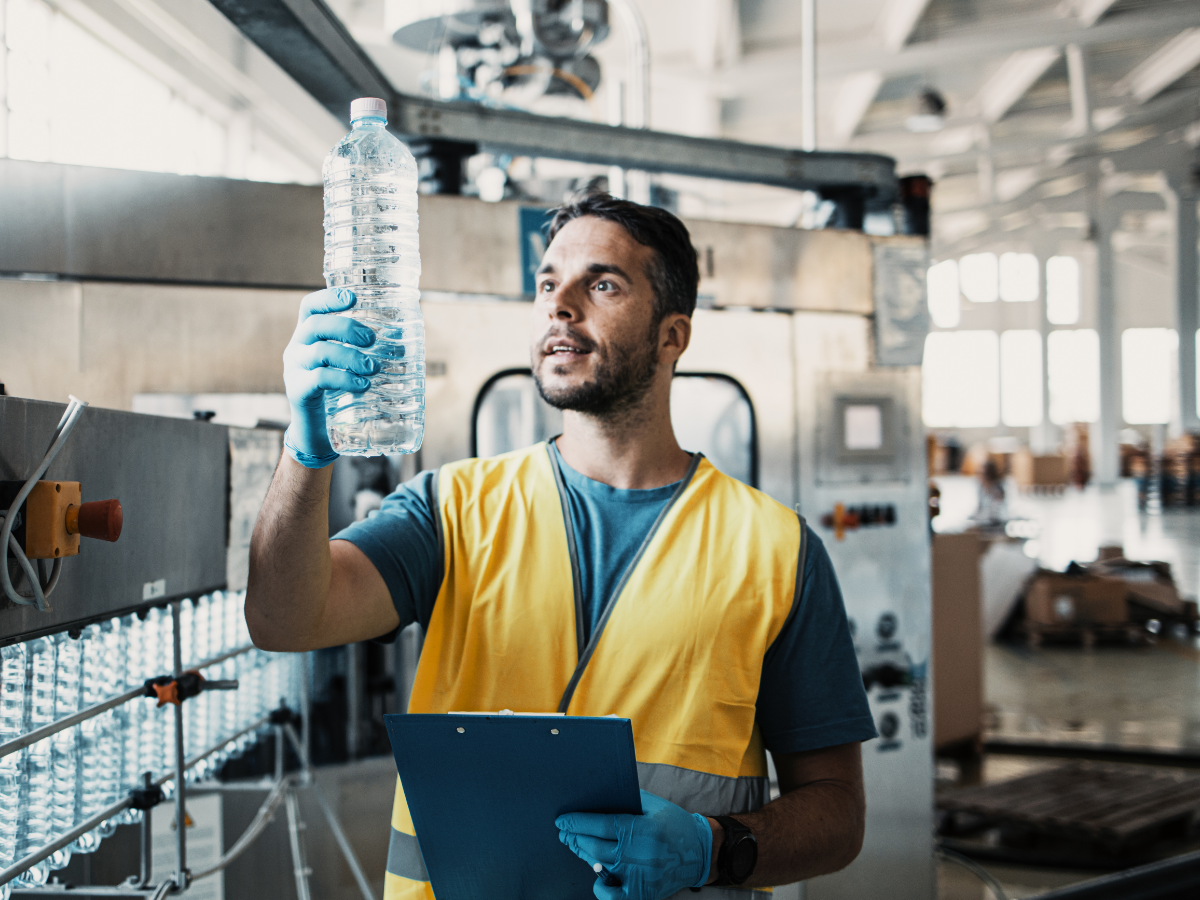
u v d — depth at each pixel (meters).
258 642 1.05
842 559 2.76
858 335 2.81
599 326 1.19
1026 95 13.20
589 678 1.18
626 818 0.97
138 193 2.12
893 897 2.76
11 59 3.38
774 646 1.22
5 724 1.07
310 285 2.23
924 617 2.86
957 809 3.67
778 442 2.71
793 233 2.73
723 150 2.72
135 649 1.37
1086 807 3.59
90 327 2.09
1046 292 20.39
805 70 3.11
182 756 1.38
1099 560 7.82
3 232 2.02
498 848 1.02
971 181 18.02
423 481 1.30
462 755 0.96
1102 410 16.33
